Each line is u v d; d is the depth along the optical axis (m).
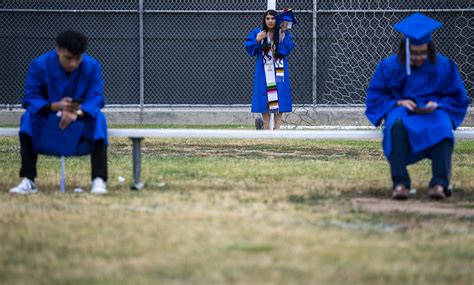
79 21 40.53
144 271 10.82
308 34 40.34
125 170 21.61
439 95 18.00
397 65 17.95
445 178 17.34
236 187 18.53
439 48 40.34
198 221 14.11
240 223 13.95
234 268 10.93
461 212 15.77
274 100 32.34
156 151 27.97
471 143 32.31
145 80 40.84
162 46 40.84
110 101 40.81
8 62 40.28
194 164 23.23
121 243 12.38
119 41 40.69
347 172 21.59
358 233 13.34
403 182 17.30
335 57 40.53
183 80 40.97
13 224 13.78
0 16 40.12
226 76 41.06
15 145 29.67
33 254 11.75
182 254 11.71
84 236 12.87
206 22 40.78
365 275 10.65
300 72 40.44
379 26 40.50
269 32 32.28
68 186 18.70
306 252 11.87
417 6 40.62
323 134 18.86
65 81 17.52
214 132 18.75
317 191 18.17
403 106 17.66
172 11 40.28
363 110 40.28
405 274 10.73
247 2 40.75
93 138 17.50
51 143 17.42
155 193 17.45
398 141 17.27
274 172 21.41
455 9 39.62
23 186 17.50
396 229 13.80
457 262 11.48
